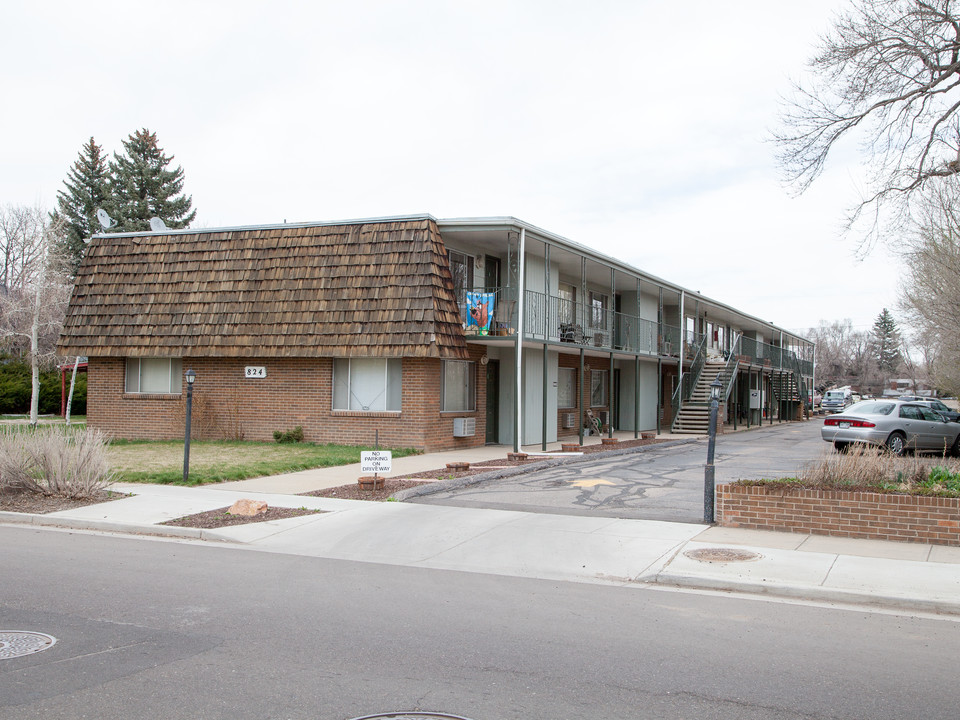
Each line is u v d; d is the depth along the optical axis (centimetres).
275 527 1082
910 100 1706
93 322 2208
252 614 687
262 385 2148
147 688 511
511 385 2373
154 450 1931
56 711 472
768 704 494
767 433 3288
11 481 1280
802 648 607
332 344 1952
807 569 830
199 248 2181
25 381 3600
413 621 670
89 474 1273
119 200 5031
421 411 1983
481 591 780
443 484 1406
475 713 475
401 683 524
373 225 2016
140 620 666
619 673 547
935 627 672
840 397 5869
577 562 892
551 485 1470
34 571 842
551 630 648
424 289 1912
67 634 625
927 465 1118
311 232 2073
